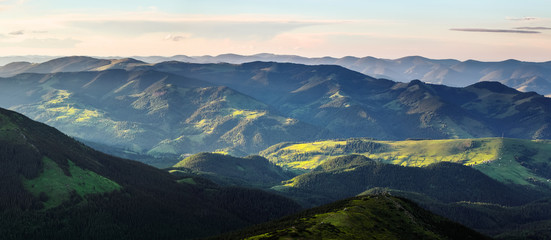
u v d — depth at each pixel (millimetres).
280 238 198250
